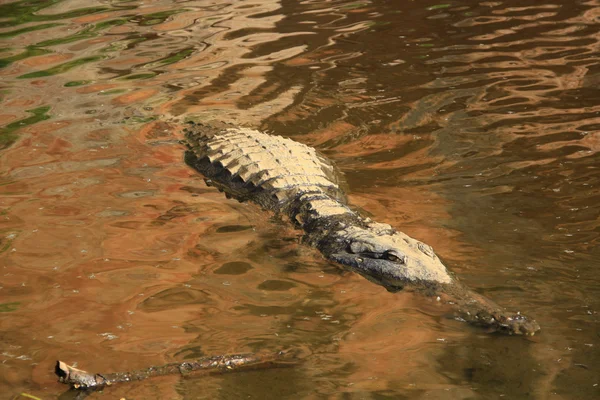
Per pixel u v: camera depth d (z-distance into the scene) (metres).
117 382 4.34
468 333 4.93
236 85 10.41
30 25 13.40
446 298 5.32
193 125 9.10
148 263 5.94
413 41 12.08
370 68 10.88
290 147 8.27
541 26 12.55
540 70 10.39
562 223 6.27
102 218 6.73
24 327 4.98
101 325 5.01
